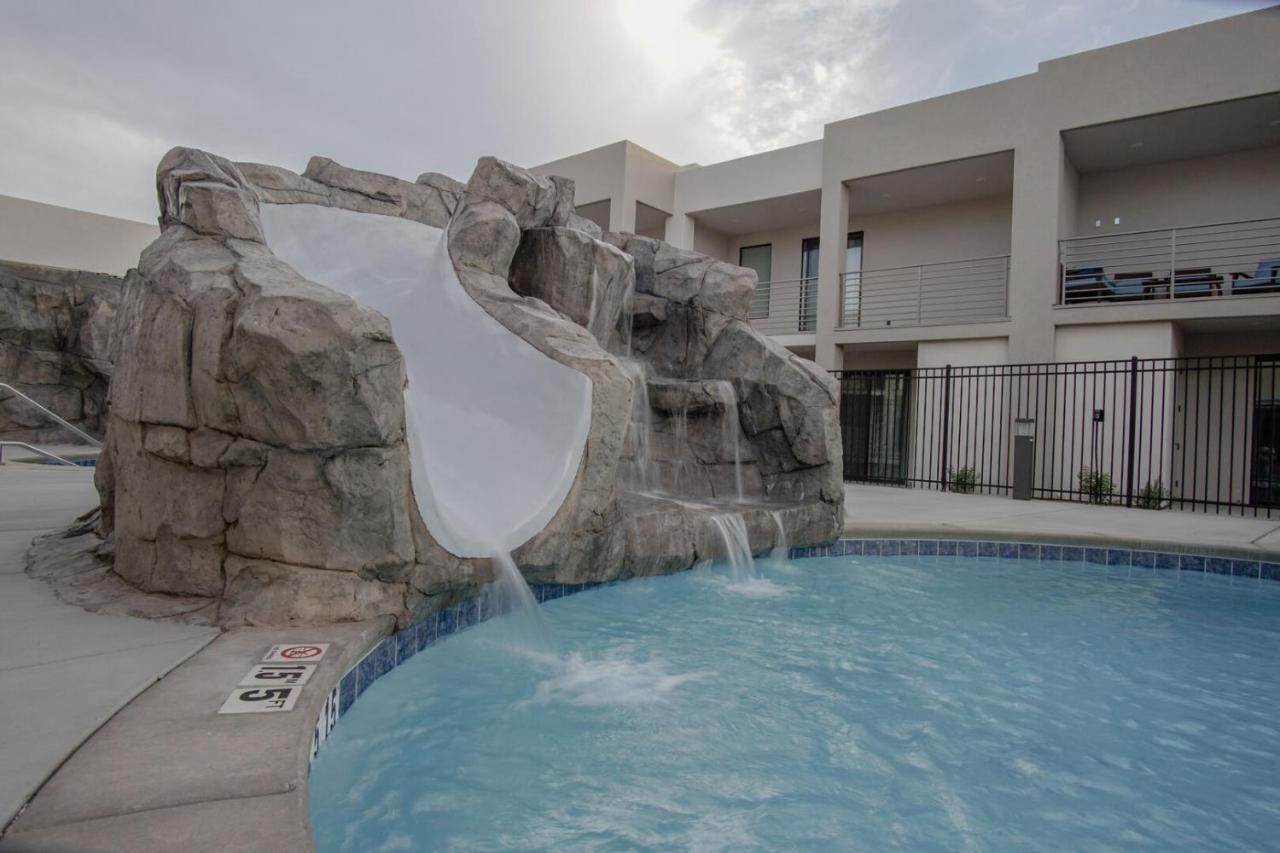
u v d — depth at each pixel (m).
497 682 3.98
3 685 2.55
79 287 16.59
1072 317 14.10
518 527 4.47
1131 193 15.95
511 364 5.50
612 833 2.58
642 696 3.86
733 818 2.71
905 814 2.78
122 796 1.80
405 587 3.75
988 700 3.97
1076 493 14.08
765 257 21.89
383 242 6.84
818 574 7.01
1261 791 3.03
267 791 1.86
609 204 20.64
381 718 3.44
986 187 17.31
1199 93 12.95
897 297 19.25
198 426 3.63
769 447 7.93
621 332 8.45
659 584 5.88
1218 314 12.56
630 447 7.47
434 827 2.57
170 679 2.66
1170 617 5.83
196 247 4.25
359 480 3.53
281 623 3.38
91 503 7.15
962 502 12.14
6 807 1.72
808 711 3.74
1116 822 2.76
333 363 3.36
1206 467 12.15
